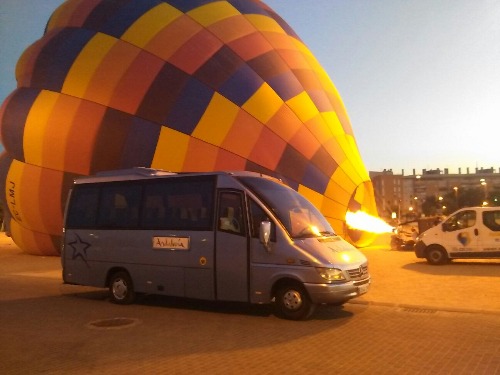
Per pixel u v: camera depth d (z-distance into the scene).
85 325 8.97
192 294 10.09
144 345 7.50
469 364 6.41
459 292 11.80
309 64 20.28
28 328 8.73
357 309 10.11
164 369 6.31
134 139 17.55
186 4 19.59
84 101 18.30
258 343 7.57
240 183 9.84
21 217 20.39
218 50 18.42
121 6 19.91
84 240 11.88
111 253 11.38
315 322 9.00
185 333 8.27
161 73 17.97
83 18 20.05
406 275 14.70
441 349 7.13
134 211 11.19
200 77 17.81
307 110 18.48
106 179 11.88
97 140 17.92
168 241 10.45
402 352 7.00
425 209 121.44
